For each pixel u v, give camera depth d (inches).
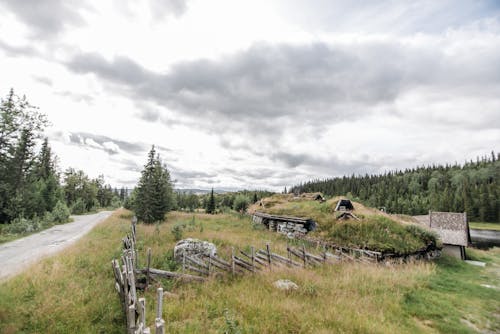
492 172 4084.6
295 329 251.3
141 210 1198.9
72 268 388.5
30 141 1295.5
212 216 1454.2
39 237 807.1
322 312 290.8
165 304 283.1
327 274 470.9
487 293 462.3
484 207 2891.2
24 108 1211.2
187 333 226.1
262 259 477.1
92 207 2544.3
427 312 342.6
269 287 362.3
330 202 1120.8
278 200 1508.4
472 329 315.9
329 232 820.6
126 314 230.8
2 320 229.3
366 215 874.1
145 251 493.0
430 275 548.1
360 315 292.8
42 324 230.8
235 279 391.9
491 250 1280.8
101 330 228.8
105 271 383.2
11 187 1183.6
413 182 4530.0
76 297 283.7
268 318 265.7
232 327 232.1
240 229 976.3
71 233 901.2
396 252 673.6
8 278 350.6
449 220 1081.4
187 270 396.2
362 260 606.5
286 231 995.3
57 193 1830.7
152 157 1259.2
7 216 1099.9
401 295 387.2
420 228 834.8
